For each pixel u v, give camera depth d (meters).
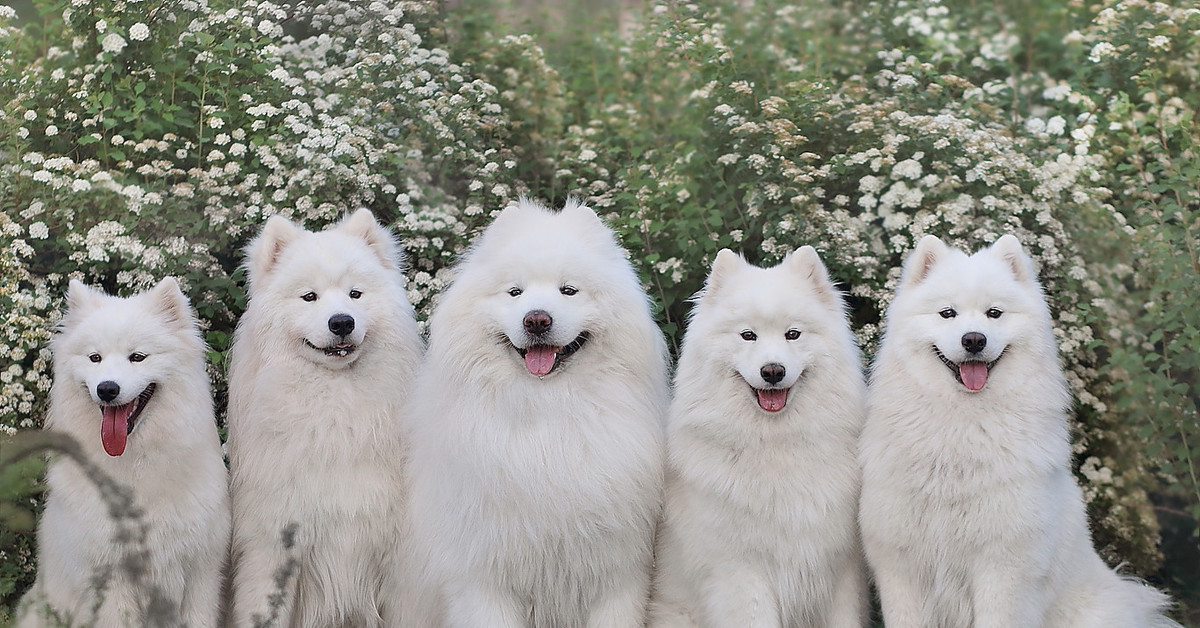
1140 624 4.79
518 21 9.36
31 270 6.23
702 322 4.73
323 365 4.81
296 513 4.72
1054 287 6.43
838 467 4.66
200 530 4.61
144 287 6.07
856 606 4.80
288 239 5.01
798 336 4.59
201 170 6.36
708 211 6.96
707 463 4.63
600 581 4.71
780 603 4.73
